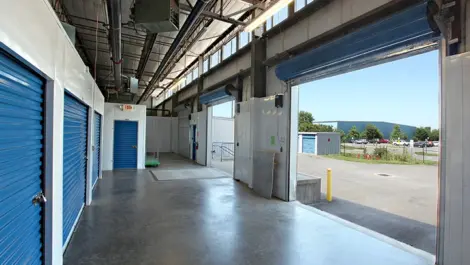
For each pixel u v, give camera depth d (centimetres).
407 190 720
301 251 305
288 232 362
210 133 1027
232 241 329
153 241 323
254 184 615
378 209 533
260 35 638
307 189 592
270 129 591
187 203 498
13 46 139
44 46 192
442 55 272
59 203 241
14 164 167
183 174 820
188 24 450
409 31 283
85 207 461
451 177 250
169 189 615
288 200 527
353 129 3359
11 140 162
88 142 472
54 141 224
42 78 211
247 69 682
